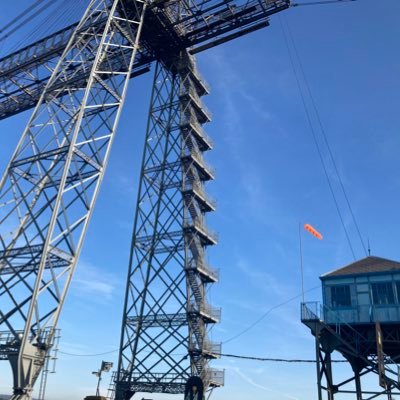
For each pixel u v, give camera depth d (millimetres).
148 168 43781
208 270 39781
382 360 30703
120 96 32375
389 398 32938
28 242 26016
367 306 33000
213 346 38188
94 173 28938
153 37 41562
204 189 43406
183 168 42531
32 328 24094
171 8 40688
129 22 35719
